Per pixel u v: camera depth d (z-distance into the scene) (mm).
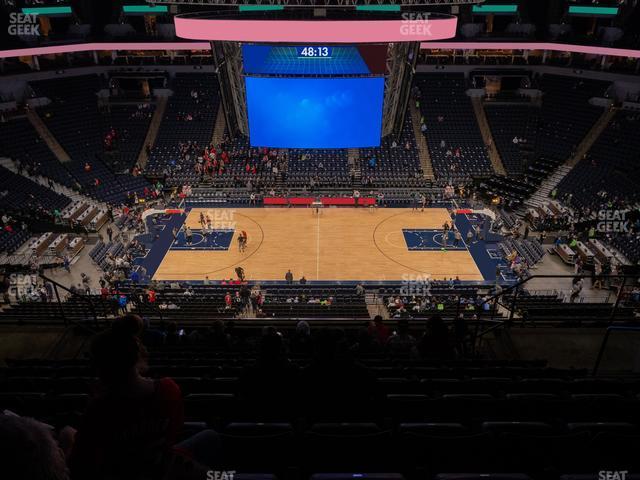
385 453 4094
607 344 9656
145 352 2680
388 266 32312
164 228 37500
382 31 26234
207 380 6230
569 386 6367
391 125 43031
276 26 26094
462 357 8789
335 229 37375
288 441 4047
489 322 10906
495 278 31062
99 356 2496
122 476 2539
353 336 10016
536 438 4051
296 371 5043
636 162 38500
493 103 49188
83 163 42719
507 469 4137
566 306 21047
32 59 47438
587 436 4109
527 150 45375
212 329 10570
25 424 1774
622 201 35156
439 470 4133
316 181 43344
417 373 7098
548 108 47562
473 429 4773
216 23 26547
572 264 31938
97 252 32906
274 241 35531
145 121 47562
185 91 49688
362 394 4906
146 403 2559
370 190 43031
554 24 47656
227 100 40500
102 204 39625
